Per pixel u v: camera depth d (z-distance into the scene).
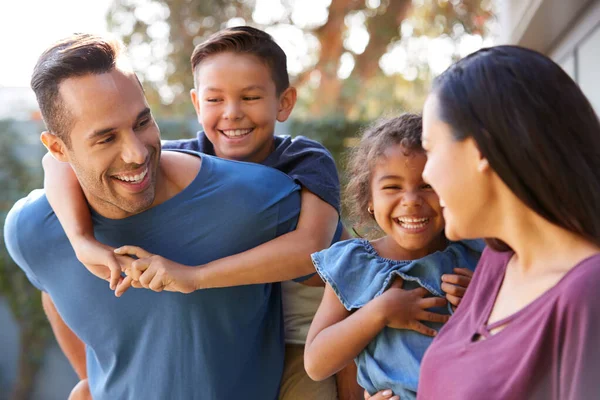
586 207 1.19
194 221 2.06
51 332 6.61
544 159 1.19
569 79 1.24
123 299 2.10
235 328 2.14
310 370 1.90
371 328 1.81
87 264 1.97
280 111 2.71
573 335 1.17
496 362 1.27
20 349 6.62
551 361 1.21
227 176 2.11
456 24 9.97
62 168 2.11
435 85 1.35
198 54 2.63
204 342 2.11
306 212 2.19
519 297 1.30
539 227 1.27
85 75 1.82
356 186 2.04
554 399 1.21
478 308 1.40
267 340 2.29
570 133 1.20
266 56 2.58
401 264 1.93
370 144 1.96
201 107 2.60
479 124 1.24
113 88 1.83
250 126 2.55
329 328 1.88
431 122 1.33
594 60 3.86
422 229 1.86
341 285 1.93
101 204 2.03
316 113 9.71
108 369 2.20
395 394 1.83
